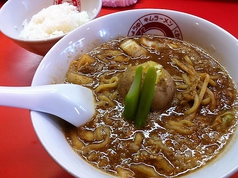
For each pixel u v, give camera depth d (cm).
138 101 22
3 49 36
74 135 23
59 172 24
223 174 17
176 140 22
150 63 24
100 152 22
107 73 27
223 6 39
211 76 26
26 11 38
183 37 29
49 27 34
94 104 25
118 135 23
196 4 40
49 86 22
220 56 26
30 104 21
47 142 19
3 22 34
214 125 22
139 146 22
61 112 22
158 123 23
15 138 27
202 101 24
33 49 32
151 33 30
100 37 29
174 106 24
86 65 28
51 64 26
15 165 25
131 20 29
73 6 38
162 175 20
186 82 25
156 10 29
